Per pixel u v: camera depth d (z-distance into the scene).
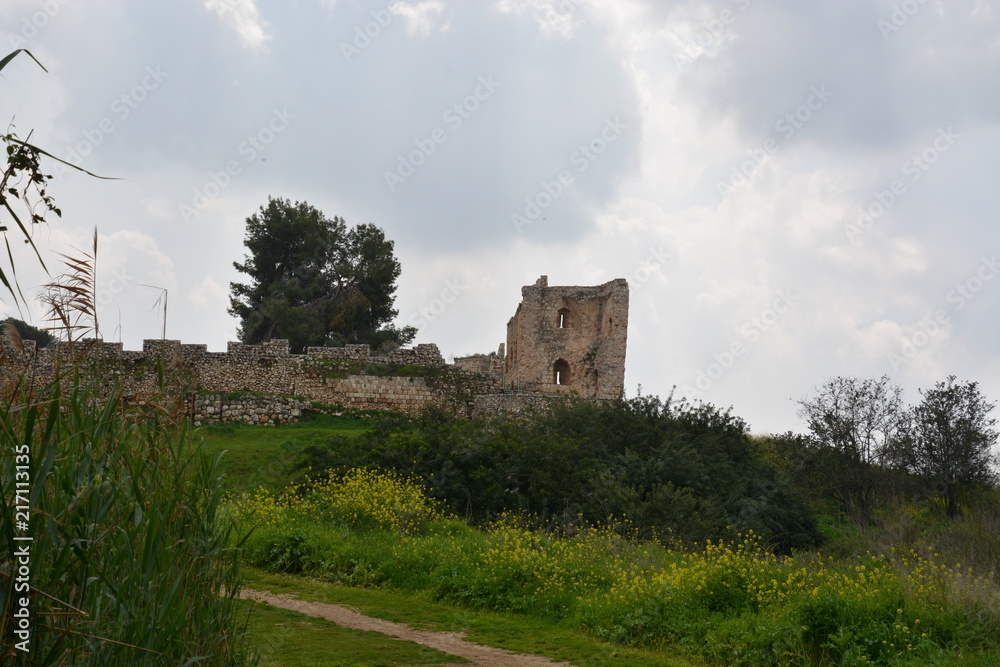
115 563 6.37
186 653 6.94
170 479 7.18
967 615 11.33
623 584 14.16
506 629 12.98
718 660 11.69
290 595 14.42
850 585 12.66
